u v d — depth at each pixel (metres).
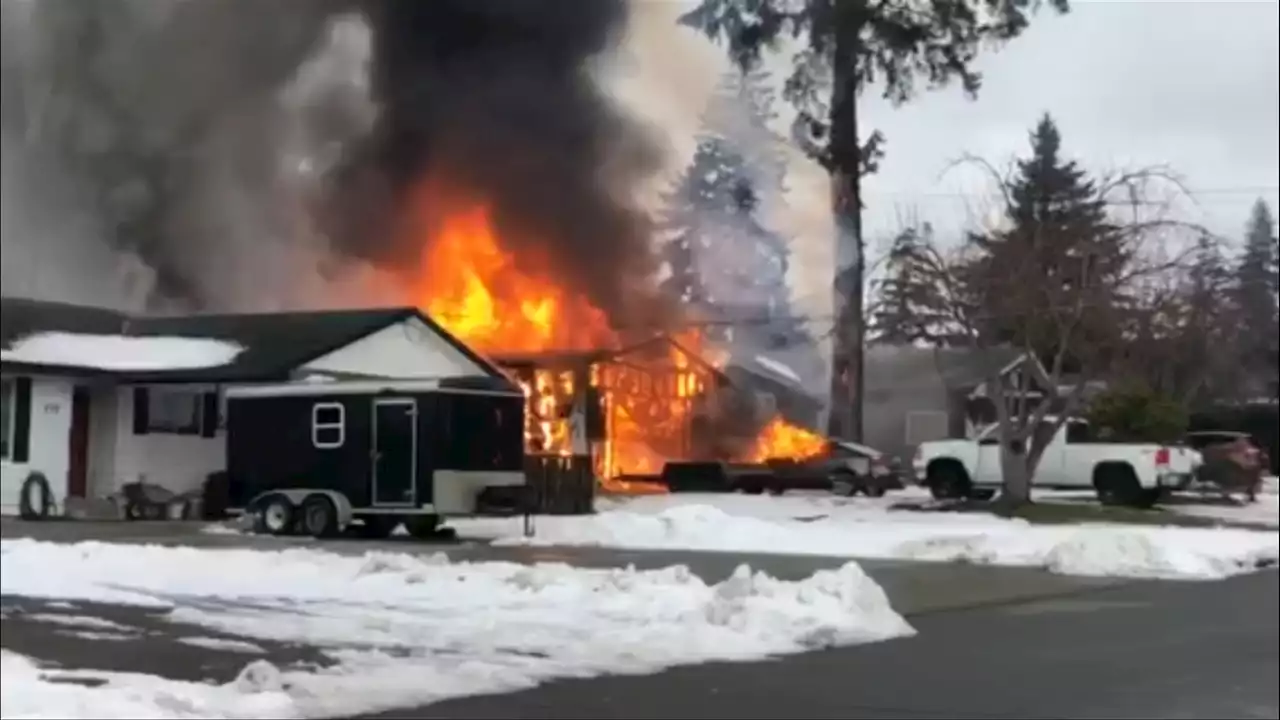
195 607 11.69
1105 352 25.06
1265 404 35.56
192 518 21.23
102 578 13.43
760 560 16.22
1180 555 16.31
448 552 16.53
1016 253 21.56
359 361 19.11
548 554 16.44
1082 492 27.80
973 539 18.31
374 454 18.42
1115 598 13.63
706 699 7.95
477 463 17.98
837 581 11.95
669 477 17.39
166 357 18.67
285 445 19.05
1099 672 9.05
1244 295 29.39
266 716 7.29
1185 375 29.69
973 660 9.59
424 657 9.30
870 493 24.73
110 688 7.83
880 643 10.42
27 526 19.81
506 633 10.38
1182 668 9.28
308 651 9.50
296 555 15.05
